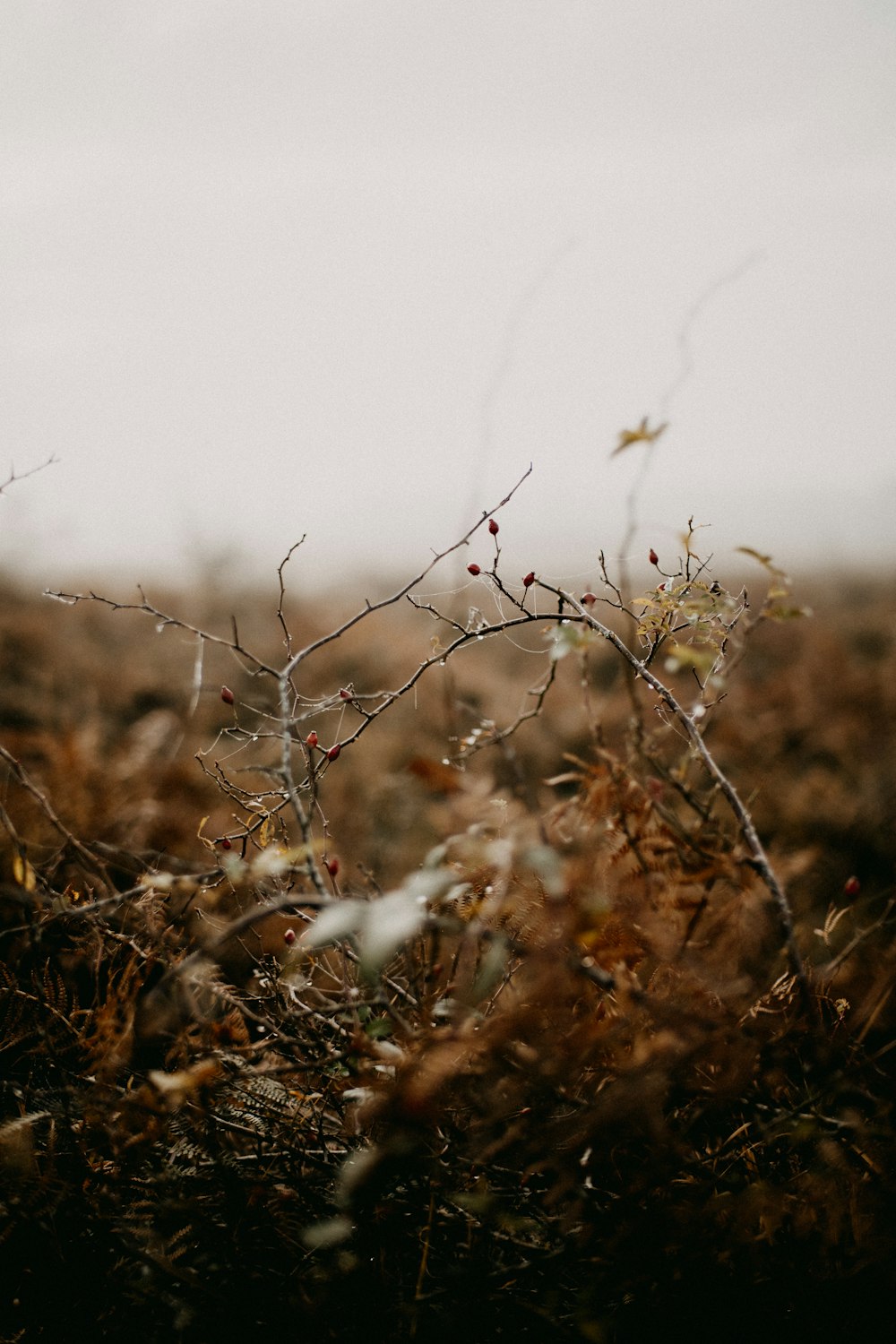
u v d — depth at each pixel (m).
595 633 1.36
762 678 3.50
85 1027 1.39
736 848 1.30
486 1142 1.30
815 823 2.21
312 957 1.41
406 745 2.85
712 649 1.33
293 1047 1.34
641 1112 1.26
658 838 1.30
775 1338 1.28
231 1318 1.28
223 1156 1.33
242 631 4.55
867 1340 1.28
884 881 1.99
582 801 1.34
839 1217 1.29
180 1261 1.33
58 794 1.88
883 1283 1.28
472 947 1.32
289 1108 1.36
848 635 4.64
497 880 1.26
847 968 1.44
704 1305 1.28
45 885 1.41
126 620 4.48
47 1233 1.30
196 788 2.07
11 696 3.07
